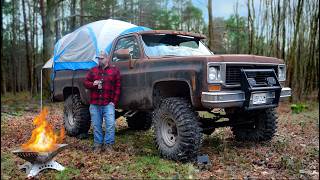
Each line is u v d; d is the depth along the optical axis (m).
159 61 5.80
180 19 22.31
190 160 5.45
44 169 5.11
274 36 14.93
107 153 6.10
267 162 5.56
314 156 6.06
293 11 14.73
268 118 6.67
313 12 15.09
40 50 31.09
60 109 13.91
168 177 4.63
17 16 32.97
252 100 5.41
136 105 6.25
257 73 5.62
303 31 14.95
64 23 22.66
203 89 5.12
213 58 5.15
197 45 7.00
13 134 8.09
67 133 8.00
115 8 16.39
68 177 4.79
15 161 5.71
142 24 16.47
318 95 15.05
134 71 6.22
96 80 6.24
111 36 7.38
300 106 12.43
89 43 7.43
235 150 6.32
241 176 4.89
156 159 5.58
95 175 4.88
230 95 5.19
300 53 15.02
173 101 5.56
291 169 5.26
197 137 5.38
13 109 13.81
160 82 5.80
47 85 18.02
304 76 15.22
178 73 5.42
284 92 6.13
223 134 7.78
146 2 16.31
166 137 5.74
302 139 7.72
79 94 7.85
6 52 33.34
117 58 6.68
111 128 6.32
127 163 5.43
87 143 7.08
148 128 8.65
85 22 18.89
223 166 5.36
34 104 16.19
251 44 15.22
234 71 5.40
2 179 4.85
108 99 6.29
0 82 24.89
